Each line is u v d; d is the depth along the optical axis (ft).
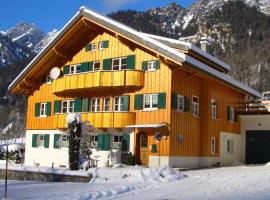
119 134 102.89
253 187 60.23
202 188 60.49
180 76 99.25
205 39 126.00
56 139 117.29
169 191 58.23
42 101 122.83
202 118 107.45
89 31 111.45
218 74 106.73
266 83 401.29
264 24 568.00
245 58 473.26
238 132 125.39
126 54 103.50
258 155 123.75
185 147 99.76
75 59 114.73
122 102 103.24
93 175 74.49
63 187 65.21
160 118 95.81
